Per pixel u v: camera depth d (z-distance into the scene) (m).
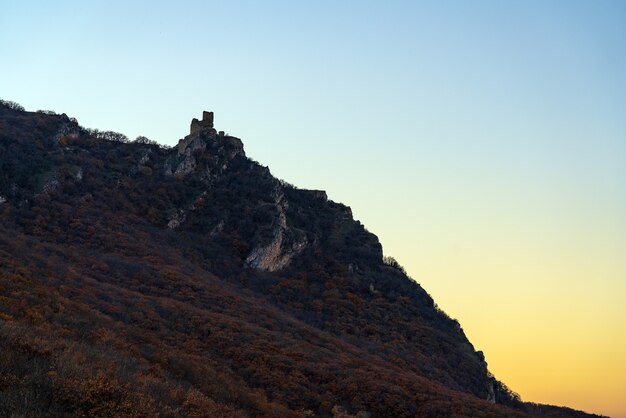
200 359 66.00
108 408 31.69
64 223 115.75
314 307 121.88
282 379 68.88
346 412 65.50
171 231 134.88
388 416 69.06
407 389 76.75
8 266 70.81
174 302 85.94
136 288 90.31
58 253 95.56
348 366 80.19
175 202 145.25
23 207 116.56
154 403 36.38
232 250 134.75
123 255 107.75
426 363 107.62
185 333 75.12
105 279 89.81
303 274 136.12
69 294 71.12
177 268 108.88
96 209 127.38
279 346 79.69
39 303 57.94
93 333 54.34
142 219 133.38
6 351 35.16
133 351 54.38
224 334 77.19
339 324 116.38
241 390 59.03
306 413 61.78
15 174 124.88
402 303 136.25
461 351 124.25
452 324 140.00
